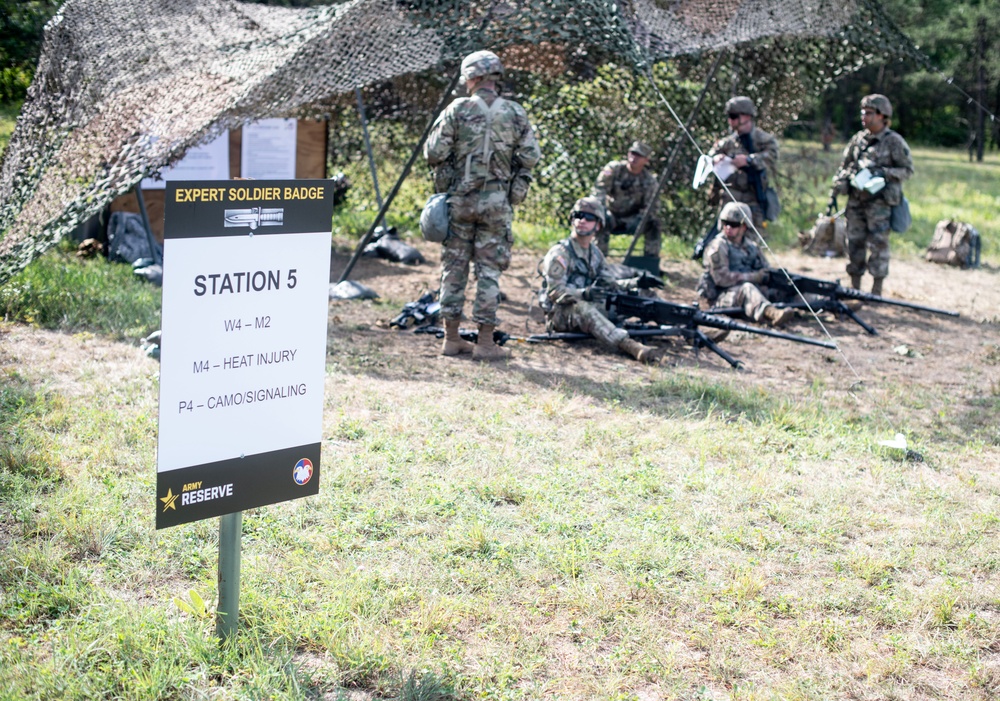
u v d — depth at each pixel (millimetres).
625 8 7941
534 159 7266
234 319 3074
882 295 10984
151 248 9906
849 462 5676
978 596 4117
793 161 20016
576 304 7992
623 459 5480
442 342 7973
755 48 12430
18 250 7188
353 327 8250
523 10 7262
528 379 6977
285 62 7246
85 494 4531
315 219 3205
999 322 9867
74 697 3115
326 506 4664
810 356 8227
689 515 4793
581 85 12906
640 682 3441
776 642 3709
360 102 11734
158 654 3352
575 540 4430
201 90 7625
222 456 3129
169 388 2975
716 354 8102
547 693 3350
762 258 9570
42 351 6789
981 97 35656
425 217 7207
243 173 11734
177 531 4309
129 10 8992
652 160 13289
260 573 3957
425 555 4246
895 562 4387
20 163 8297
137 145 7398
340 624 3621
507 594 3959
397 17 7523
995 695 3459
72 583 3762
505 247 7352
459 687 3326
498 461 5312
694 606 3969
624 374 7273
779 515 4828
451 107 7125
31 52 11234
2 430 5203
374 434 5621
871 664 3572
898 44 9320
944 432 6332
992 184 26516
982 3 33156
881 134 10180
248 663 3352
